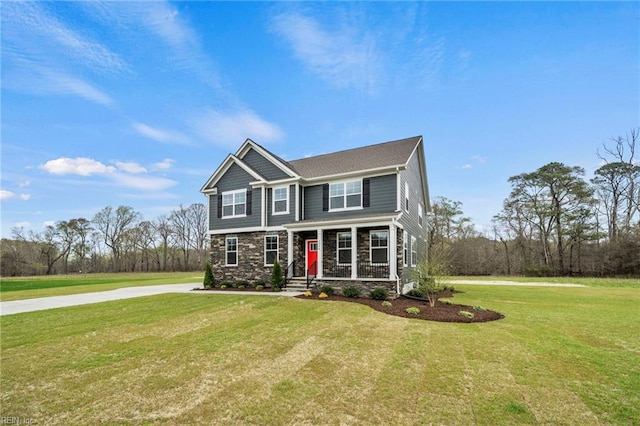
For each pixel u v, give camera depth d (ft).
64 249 166.20
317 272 46.93
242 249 56.13
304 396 13.80
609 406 12.82
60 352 20.08
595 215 104.12
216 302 38.88
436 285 37.37
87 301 42.01
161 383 15.26
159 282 81.76
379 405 12.97
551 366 17.30
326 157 61.67
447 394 13.94
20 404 13.28
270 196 54.39
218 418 12.01
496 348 20.48
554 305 39.32
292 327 26.07
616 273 98.02
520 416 12.03
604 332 24.76
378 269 45.39
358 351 19.97
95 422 11.84
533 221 117.39
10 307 37.40
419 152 63.16
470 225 130.00
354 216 46.14
